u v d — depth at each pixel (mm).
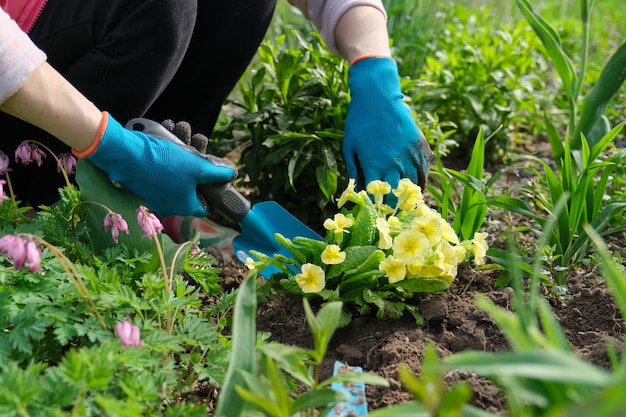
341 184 1443
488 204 1239
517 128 1896
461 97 1756
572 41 2316
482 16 2340
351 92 1259
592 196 1279
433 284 1096
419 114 1647
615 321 1091
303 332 1107
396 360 1032
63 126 1033
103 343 873
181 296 1015
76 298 966
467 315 1114
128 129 1142
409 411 713
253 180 1443
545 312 755
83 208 1155
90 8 1179
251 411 832
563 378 599
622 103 1873
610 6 3061
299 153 1380
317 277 1083
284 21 2135
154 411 888
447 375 985
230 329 1131
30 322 907
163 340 922
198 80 1386
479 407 948
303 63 1472
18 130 1276
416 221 1075
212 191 1156
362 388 963
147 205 1138
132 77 1216
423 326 1104
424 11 2113
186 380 962
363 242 1133
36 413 817
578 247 1232
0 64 967
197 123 1436
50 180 1323
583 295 1144
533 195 1341
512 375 701
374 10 1301
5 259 1028
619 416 545
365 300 1104
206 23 1340
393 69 1252
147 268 1114
